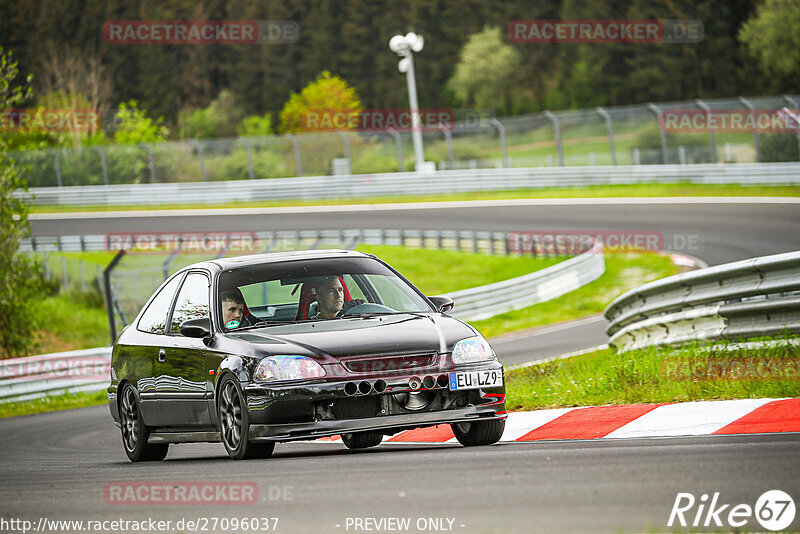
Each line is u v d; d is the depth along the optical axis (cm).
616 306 4475
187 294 2789
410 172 15962
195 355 2598
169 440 2725
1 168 8600
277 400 2322
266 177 17862
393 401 2345
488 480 1859
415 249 11762
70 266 11944
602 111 14788
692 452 1988
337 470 2119
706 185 13738
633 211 12475
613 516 1505
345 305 2683
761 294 3203
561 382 3228
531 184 14938
